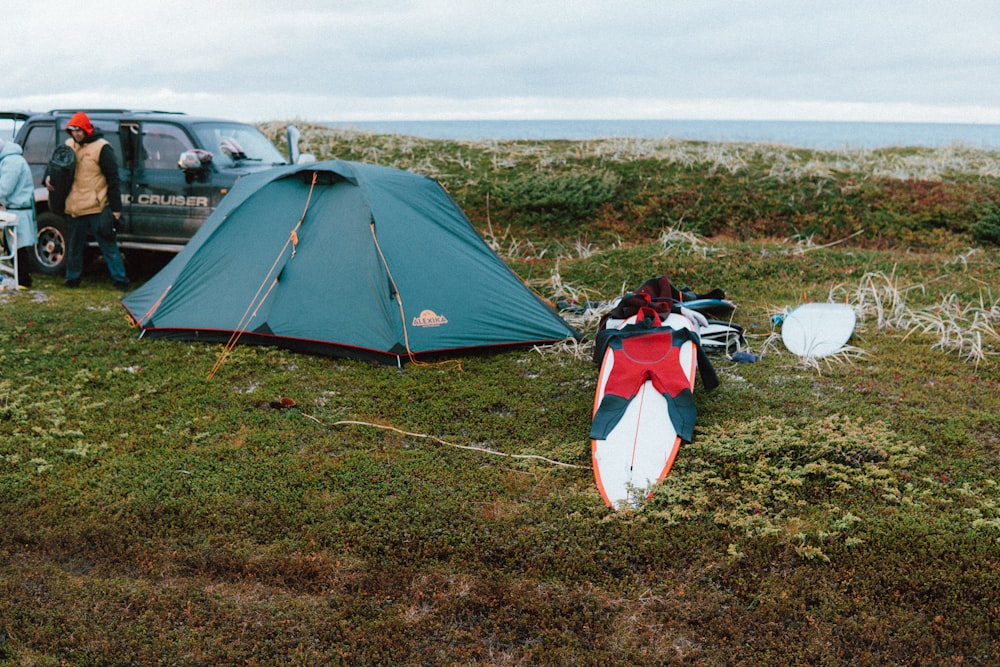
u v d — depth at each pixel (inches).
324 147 693.3
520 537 161.6
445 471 190.2
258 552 158.1
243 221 290.2
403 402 233.9
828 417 214.5
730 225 509.4
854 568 149.6
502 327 283.6
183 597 145.8
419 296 273.6
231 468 189.8
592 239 496.1
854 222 506.9
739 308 339.9
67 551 159.8
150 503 174.2
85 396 235.5
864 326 305.4
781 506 172.2
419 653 132.6
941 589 143.6
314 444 203.9
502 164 635.5
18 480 184.5
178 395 236.8
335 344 270.4
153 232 379.2
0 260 378.6
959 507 170.1
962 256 414.9
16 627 138.6
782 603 141.6
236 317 281.6
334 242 279.0
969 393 234.5
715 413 221.6
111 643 134.5
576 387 246.1
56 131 404.2
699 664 128.8
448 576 150.9
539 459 196.7
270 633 137.4
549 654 131.4
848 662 128.8
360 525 166.2
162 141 378.6
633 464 188.9
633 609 142.3
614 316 254.5
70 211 355.9
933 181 569.3
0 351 269.4
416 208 290.7
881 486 178.9
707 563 153.3
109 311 323.3
